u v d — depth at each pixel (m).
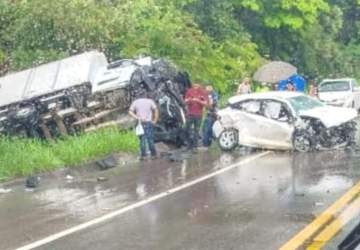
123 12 35.47
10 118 25.66
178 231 12.59
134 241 12.01
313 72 55.97
